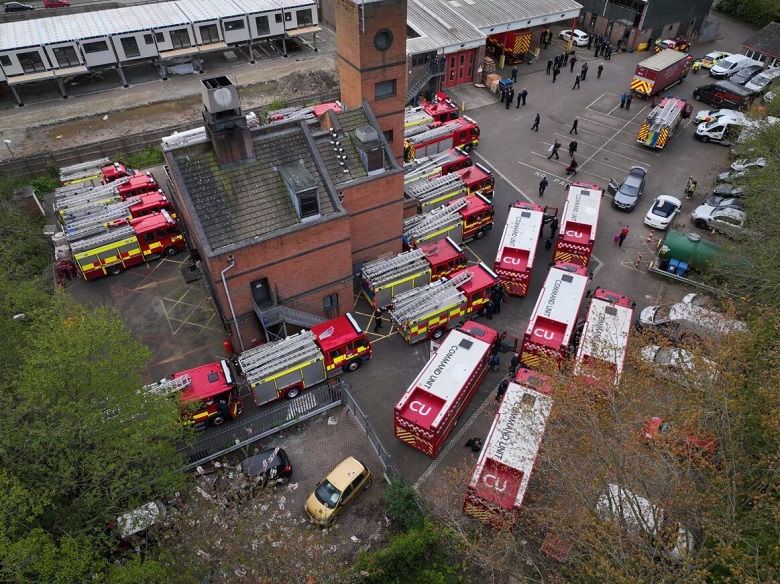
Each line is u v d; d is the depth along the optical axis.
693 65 56.88
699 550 15.98
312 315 28.34
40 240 34.69
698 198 39.22
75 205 35.81
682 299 30.22
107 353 20.23
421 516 20.45
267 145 26.41
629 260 33.91
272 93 52.53
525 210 32.78
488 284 29.00
